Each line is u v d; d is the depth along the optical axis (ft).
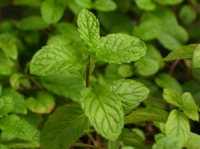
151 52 2.01
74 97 1.82
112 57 1.29
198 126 1.84
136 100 1.33
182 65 2.09
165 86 1.93
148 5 2.06
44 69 1.28
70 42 1.97
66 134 1.37
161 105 1.81
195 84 2.00
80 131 1.36
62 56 1.30
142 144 1.44
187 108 1.42
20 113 1.75
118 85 1.35
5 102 1.48
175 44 2.07
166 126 1.38
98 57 1.30
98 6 2.00
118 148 1.43
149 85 1.94
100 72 2.07
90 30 1.31
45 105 1.78
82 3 1.97
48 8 2.04
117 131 1.23
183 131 1.38
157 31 2.00
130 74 1.90
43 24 2.11
